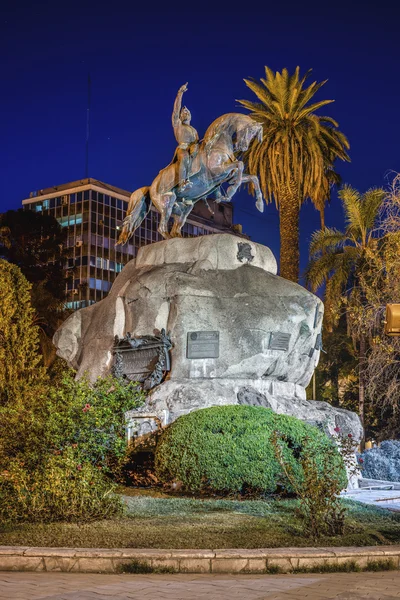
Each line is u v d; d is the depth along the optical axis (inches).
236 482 442.6
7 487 378.0
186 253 667.4
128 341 634.2
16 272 956.0
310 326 643.5
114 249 3120.1
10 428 430.6
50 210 3144.7
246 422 462.3
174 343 610.5
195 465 451.8
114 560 290.8
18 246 1617.9
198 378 603.5
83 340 711.1
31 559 293.6
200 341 605.9
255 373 615.5
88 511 375.6
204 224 3191.4
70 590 252.8
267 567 293.7
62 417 430.9
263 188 1263.5
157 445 491.8
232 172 681.0
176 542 318.3
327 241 1362.0
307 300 639.8
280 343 622.8
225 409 480.7
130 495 471.8
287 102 1229.7
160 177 701.3
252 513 397.1
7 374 911.7
